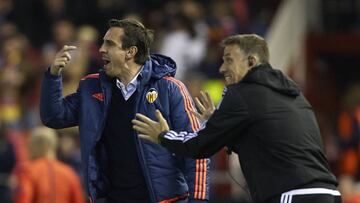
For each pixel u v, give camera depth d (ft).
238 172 110.63
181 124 57.57
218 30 134.10
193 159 57.36
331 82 141.38
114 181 58.29
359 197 94.38
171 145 54.54
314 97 138.10
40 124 122.11
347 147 117.08
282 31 136.56
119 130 57.88
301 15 140.26
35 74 129.29
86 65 124.57
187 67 130.00
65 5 145.38
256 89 54.13
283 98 54.44
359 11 143.95
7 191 102.37
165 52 132.36
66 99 59.52
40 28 145.38
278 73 55.11
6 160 104.32
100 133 57.82
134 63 57.77
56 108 58.18
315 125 54.80
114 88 58.18
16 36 142.51
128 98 57.88
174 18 135.03
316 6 143.43
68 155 107.04
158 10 147.54
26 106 125.49
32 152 81.66
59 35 133.69
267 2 149.89
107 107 57.88
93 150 57.67
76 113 59.47
